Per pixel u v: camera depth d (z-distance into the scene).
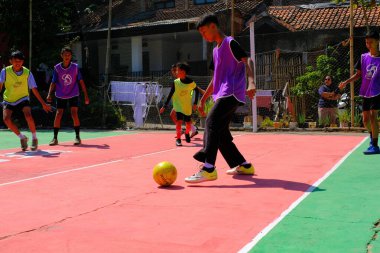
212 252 3.21
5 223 4.03
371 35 7.76
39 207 4.60
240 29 19.77
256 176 6.03
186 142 10.72
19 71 9.04
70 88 10.20
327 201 4.57
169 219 4.05
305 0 22.50
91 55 25.42
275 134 12.20
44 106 9.49
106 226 3.88
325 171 6.31
